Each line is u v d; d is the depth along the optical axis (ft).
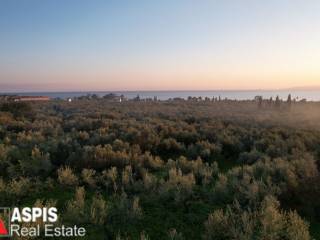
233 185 31.68
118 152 42.06
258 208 26.55
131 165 39.52
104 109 167.53
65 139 54.90
